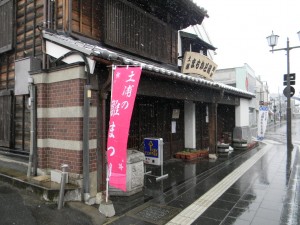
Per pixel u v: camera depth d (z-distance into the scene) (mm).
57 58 6246
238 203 6141
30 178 6457
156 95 7426
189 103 13102
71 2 7051
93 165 5887
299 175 9070
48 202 5594
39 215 5047
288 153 13562
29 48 7949
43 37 6457
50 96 6527
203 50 16156
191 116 13078
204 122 14805
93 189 5867
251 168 10008
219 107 16656
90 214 5180
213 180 8219
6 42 8688
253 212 5598
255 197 6578
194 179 8336
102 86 6016
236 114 16203
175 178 8430
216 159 11844
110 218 5230
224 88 11320
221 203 6148
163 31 11234
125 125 5035
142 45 9797
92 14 7906
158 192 6953
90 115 5840
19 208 5297
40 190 5781
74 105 5859
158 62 11062
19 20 8414
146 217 5312
